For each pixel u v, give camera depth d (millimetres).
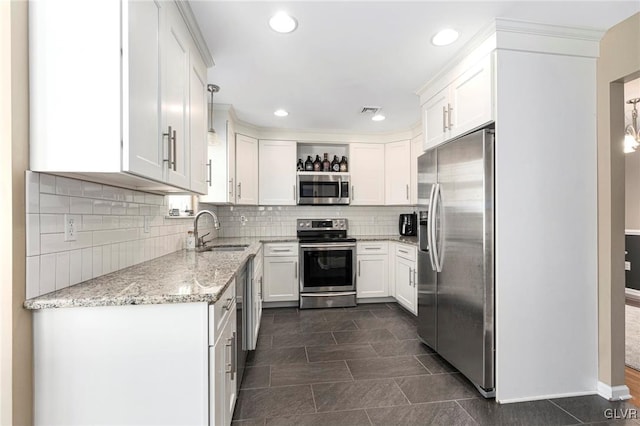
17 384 1034
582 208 1987
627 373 2242
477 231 1972
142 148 1185
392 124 3871
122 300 1113
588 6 1686
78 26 1073
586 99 1987
